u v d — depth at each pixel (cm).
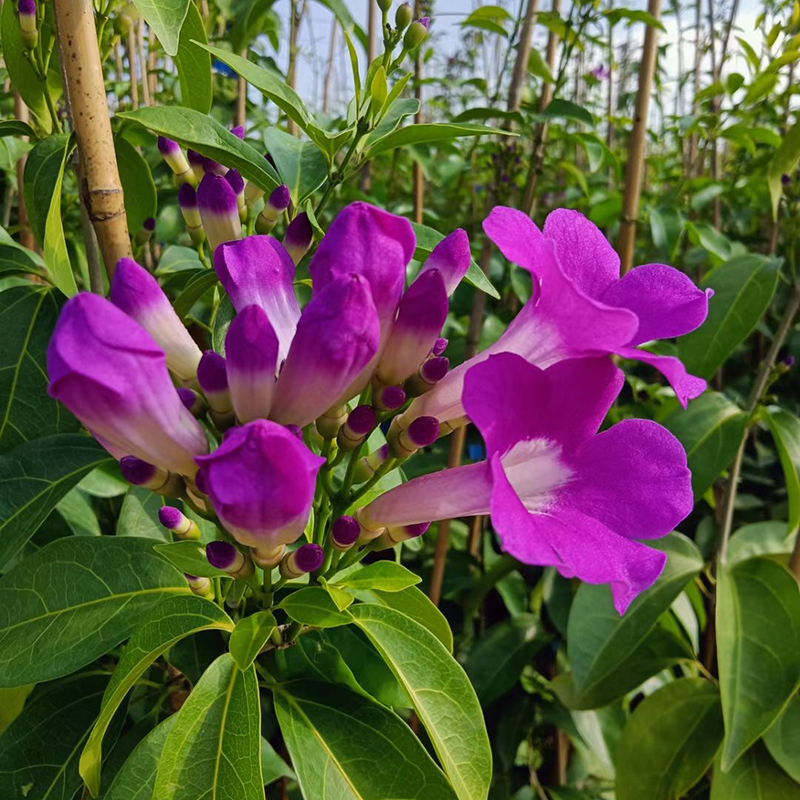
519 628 38
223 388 15
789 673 29
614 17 37
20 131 25
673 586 32
